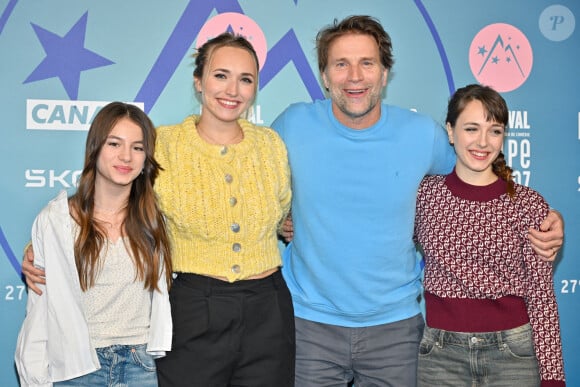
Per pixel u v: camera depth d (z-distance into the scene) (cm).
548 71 280
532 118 279
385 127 214
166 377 195
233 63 197
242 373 197
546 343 196
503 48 277
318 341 218
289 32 264
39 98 250
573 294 282
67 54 251
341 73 209
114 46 254
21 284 252
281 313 200
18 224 251
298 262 222
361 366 220
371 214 212
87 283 188
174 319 195
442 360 203
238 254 195
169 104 258
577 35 281
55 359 186
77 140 254
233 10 260
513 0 276
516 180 279
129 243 193
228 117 197
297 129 218
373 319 217
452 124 212
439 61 273
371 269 213
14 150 250
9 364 252
